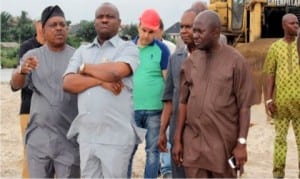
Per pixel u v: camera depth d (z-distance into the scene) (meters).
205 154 5.41
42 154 6.04
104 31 5.76
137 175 9.48
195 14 6.25
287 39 8.41
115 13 5.79
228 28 25.88
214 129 5.40
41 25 6.28
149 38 7.67
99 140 5.65
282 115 8.49
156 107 7.70
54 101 6.03
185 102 5.69
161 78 7.73
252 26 25.03
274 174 8.70
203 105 5.41
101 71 5.62
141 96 7.70
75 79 5.67
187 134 5.58
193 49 6.30
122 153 5.67
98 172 5.73
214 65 5.45
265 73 8.67
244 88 5.40
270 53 8.52
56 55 6.14
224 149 5.40
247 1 25.55
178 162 5.73
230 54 5.45
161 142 6.68
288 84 8.32
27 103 7.29
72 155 6.08
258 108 18.17
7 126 14.94
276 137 8.60
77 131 5.79
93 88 5.66
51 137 6.03
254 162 10.80
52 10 6.11
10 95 21.30
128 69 5.69
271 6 25.56
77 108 6.07
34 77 6.08
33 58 5.86
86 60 5.81
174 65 6.42
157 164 7.80
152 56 7.69
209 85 5.42
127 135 5.67
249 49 22.89
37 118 6.05
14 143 12.52
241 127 5.40
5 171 9.80
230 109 5.41
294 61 8.27
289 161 10.77
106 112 5.63
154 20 7.69
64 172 6.05
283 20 8.38
